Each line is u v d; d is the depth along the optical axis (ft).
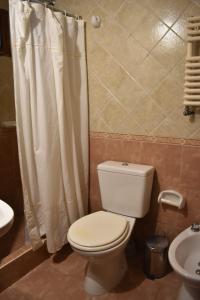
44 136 5.69
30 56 5.25
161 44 5.59
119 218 5.80
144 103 6.07
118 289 5.62
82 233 5.21
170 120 5.83
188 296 4.83
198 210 5.89
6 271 5.62
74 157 6.50
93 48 6.46
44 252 6.54
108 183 6.25
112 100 6.48
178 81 5.56
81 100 6.68
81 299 5.38
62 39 5.61
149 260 5.92
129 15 5.83
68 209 6.55
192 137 5.65
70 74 6.30
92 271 5.51
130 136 6.42
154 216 6.53
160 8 5.45
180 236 5.27
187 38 4.99
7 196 8.00
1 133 7.55
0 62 7.58
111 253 4.97
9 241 6.67
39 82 5.49
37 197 6.06
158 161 6.15
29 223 5.96
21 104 5.42
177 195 5.98
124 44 6.03
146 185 5.82
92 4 6.23
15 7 4.92
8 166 7.89
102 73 6.48
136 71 6.02
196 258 5.29
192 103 5.13
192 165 5.76
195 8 5.10
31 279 5.93
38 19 5.28
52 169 5.98
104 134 6.80
